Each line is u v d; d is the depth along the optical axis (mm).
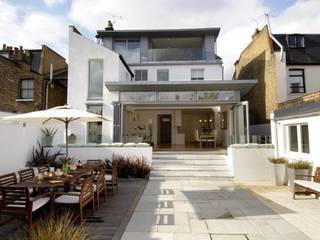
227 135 15391
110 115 13344
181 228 4824
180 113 18938
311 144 7531
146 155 10406
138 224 5023
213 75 17531
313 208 6051
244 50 17828
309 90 13898
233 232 4633
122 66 14664
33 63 15617
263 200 6781
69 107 7473
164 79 17766
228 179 9547
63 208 5660
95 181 6074
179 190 7926
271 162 8992
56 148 10562
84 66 13781
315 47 14820
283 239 4336
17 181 6266
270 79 13234
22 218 5066
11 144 8508
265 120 13844
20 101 14352
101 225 4953
